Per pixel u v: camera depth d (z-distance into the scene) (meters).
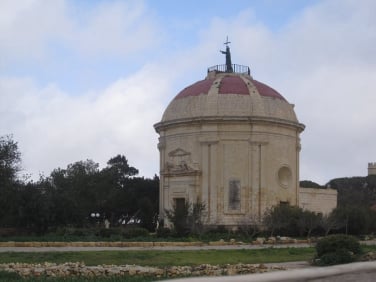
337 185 126.88
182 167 65.19
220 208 63.12
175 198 65.75
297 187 68.44
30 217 53.59
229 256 36.53
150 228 80.44
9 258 31.89
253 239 53.19
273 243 50.47
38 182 57.59
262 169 64.00
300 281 6.38
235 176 63.62
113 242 43.56
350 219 62.66
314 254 37.28
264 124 64.62
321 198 75.75
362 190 124.56
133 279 23.48
